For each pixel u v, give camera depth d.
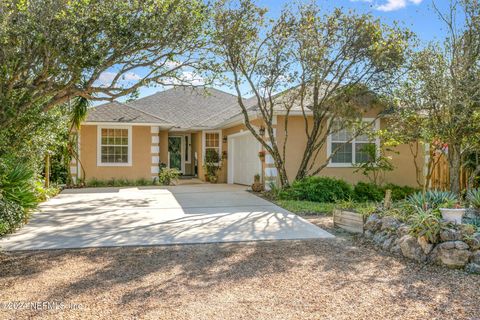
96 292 4.54
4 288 4.67
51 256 6.10
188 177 23.52
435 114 9.19
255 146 16.67
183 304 4.20
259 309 4.09
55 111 11.69
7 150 9.46
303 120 14.92
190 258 5.99
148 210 10.68
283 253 6.27
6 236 7.45
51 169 17.38
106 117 18.17
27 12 6.65
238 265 5.63
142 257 6.05
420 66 9.34
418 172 14.39
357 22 12.24
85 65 7.21
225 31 11.23
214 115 22.89
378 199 12.62
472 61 8.93
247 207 11.16
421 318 3.86
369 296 4.44
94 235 7.55
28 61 7.25
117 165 18.47
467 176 11.75
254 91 13.20
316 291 4.61
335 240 7.16
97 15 7.00
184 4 7.85
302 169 13.81
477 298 4.35
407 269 5.42
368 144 14.12
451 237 5.53
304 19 12.27
